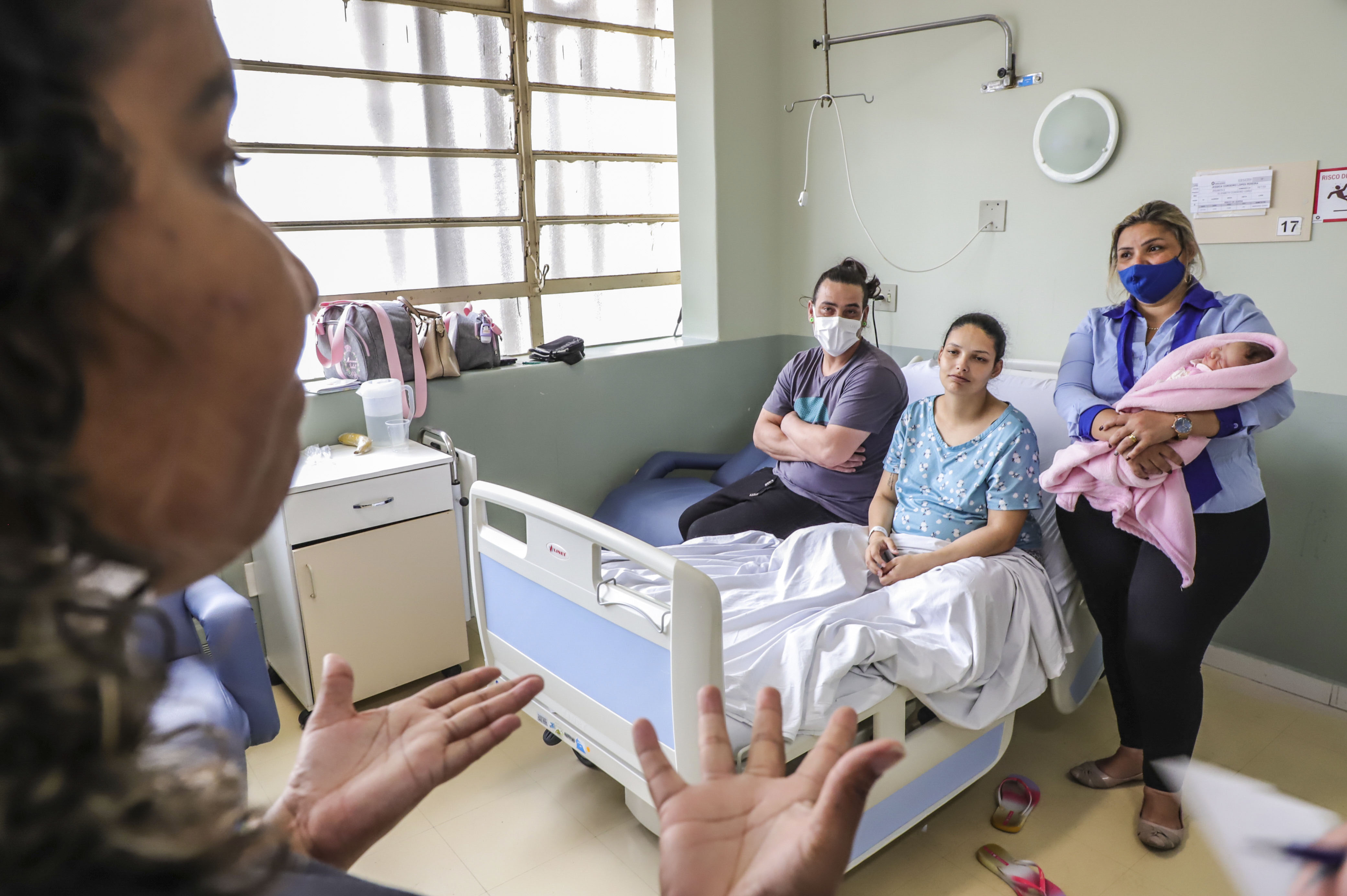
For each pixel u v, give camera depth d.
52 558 0.21
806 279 3.72
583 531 1.66
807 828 0.38
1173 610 1.90
